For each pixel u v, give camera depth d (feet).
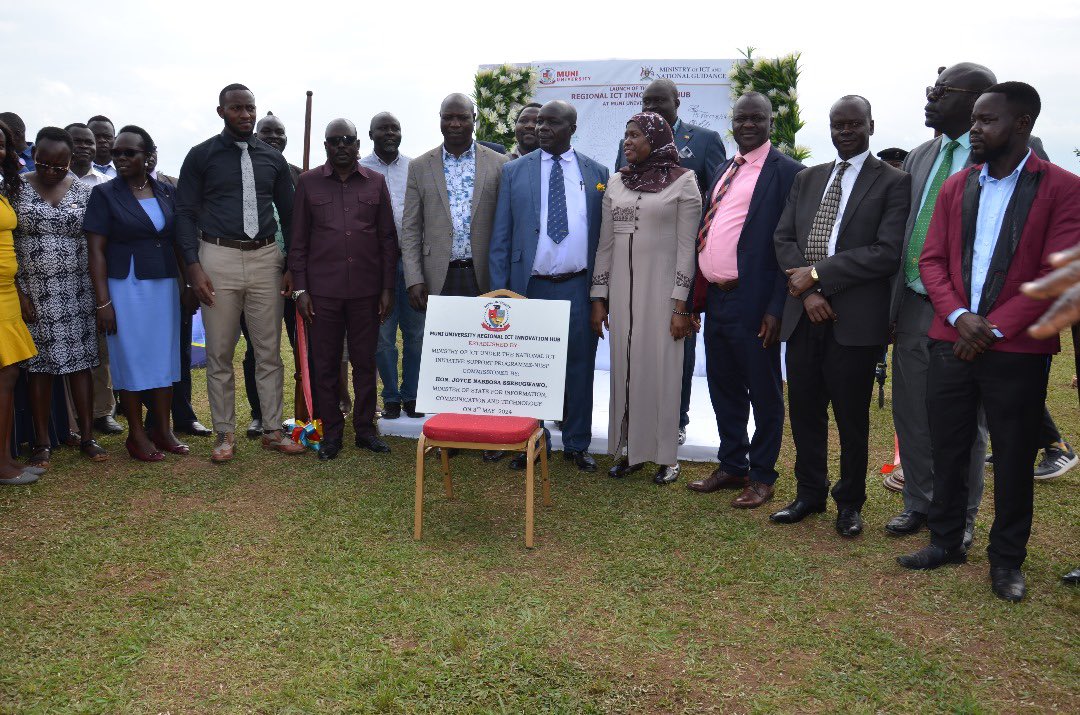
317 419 17.83
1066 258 3.63
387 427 18.97
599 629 10.04
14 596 10.84
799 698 8.63
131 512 13.96
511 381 13.75
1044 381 10.58
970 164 11.52
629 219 15.06
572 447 16.69
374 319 17.22
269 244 16.96
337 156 16.29
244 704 8.48
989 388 10.69
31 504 14.28
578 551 12.48
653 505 14.48
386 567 11.83
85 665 9.22
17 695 8.63
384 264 17.16
